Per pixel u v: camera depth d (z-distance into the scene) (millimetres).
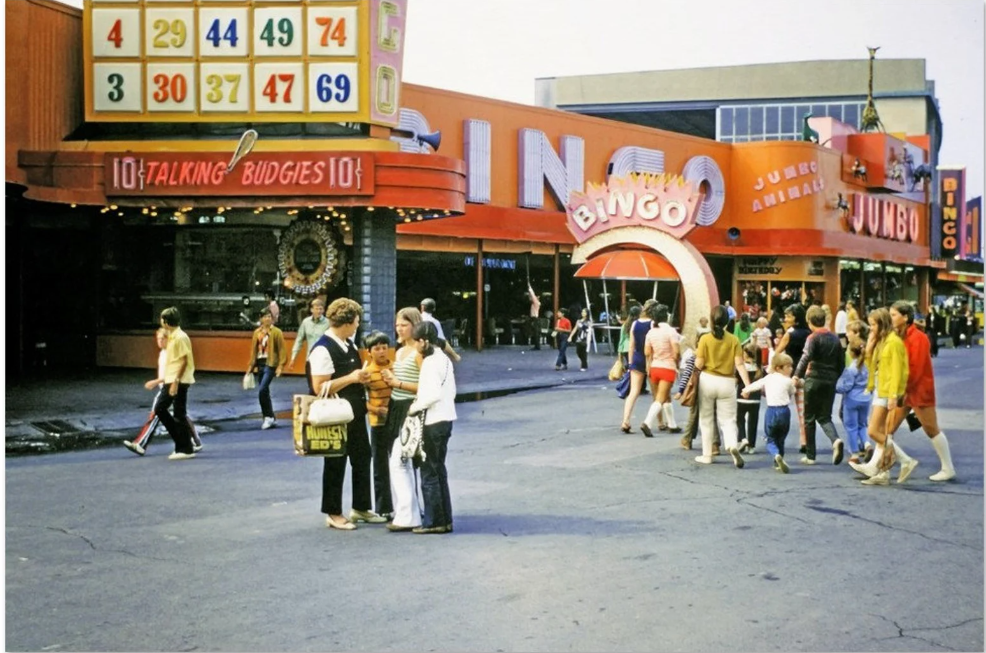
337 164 21594
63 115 22938
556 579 7625
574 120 37406
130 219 24297
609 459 13156
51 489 11242
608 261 29625
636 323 15758
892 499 10648
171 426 13367
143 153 21922
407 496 9188
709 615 6797
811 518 9719
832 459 13312
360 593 7277
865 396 12719
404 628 6535
